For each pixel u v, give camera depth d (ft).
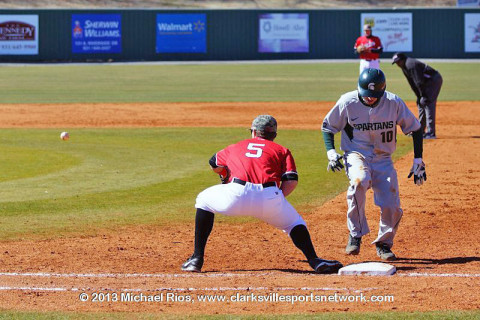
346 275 46.98
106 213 69.97
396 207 52.08
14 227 63.93
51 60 355.36
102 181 86.12
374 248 57.00
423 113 119.44
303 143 117.19
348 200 52.85
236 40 361.51
